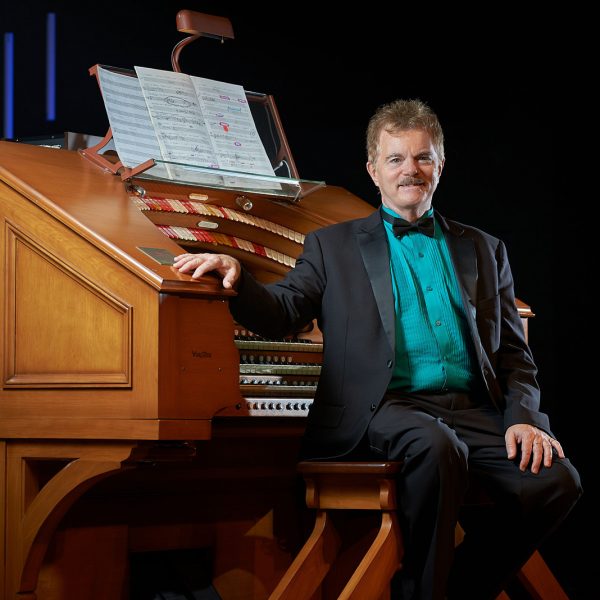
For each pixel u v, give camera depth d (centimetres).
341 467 253
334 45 503
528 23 466
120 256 244
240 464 309
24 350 259
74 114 469
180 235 312
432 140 288
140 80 324
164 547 296
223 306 251
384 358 271
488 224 475
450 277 287
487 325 286
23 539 260
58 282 255
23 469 262
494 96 474
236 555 309
